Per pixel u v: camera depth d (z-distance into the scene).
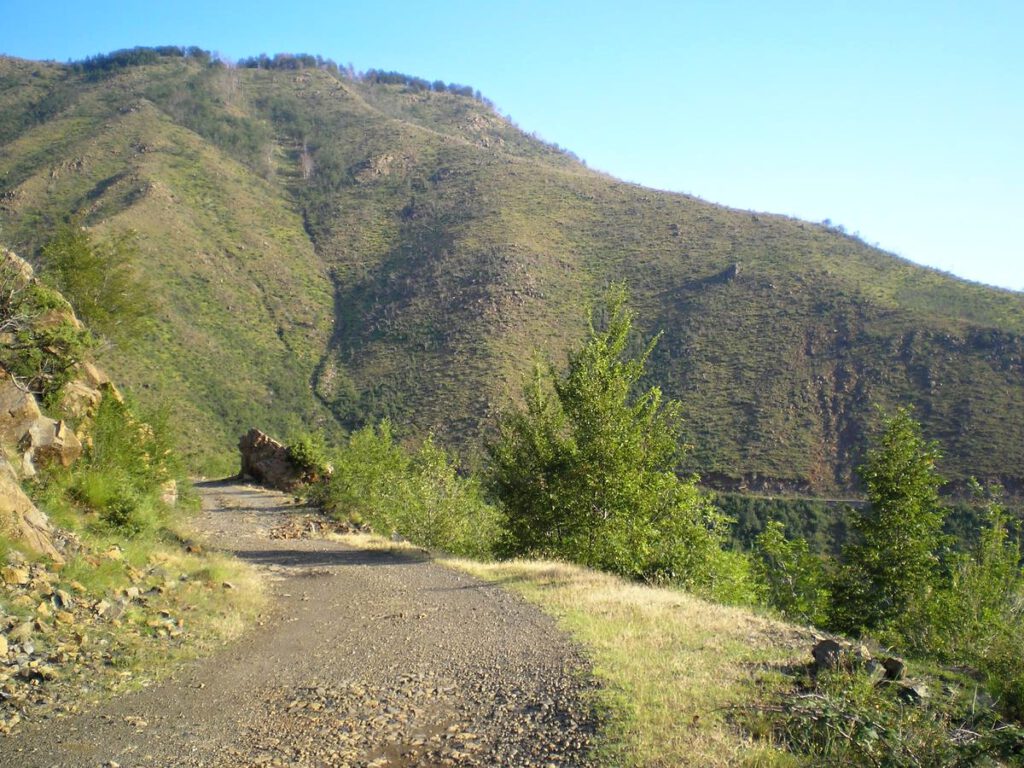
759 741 4.83
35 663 6.72
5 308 13.42
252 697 6.72
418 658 7.84
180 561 11.95
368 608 10.77
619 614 9.07
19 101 153.62
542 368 17.98
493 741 5.32
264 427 62.44
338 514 26.02
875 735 4.57
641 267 97.12
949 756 4.52
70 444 13.05
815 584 20.28
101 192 98.75
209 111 156.25
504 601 10.62
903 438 17.33
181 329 70.62
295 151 156.25
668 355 76.19
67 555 9.61
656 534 14.98
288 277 97.88
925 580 16.06
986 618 11.87
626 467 15.45
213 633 8.82
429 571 14.12
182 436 51.22
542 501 16.30
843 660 5.95
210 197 110.75
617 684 6.11
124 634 8.06
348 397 72.94
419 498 22.58
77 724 5.78
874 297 77.62
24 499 9.70
